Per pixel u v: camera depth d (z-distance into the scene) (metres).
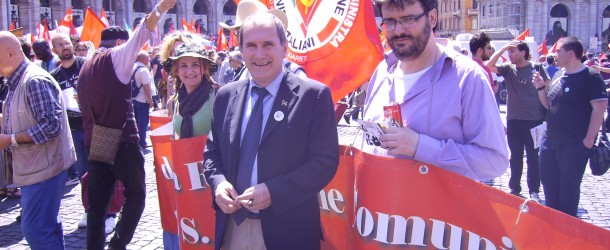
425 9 3.22
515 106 8.81
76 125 8.55
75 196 9.23
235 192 3.32
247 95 3.54
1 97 8.32
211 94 5.09
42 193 5.16
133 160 5.89
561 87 6.57
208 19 78.94
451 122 3.23
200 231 4.80
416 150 3.10
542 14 82.44
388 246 3.33
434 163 3.13
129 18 67.75
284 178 3.23
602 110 6.28
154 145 5.39
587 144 6.38
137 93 13.13
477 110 3.18
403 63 3.54
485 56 9.10
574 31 85.12
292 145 3.29
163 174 5.39
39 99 5.04
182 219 4.88
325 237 4.06
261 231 3.42
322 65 5.29
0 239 7.15
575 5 84.81
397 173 3.26
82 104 5.80
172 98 6.00
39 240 5.19
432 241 3.22
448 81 3.27
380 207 3.34
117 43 6.54
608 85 16.30
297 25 5.39
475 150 3.14
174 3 5.46
